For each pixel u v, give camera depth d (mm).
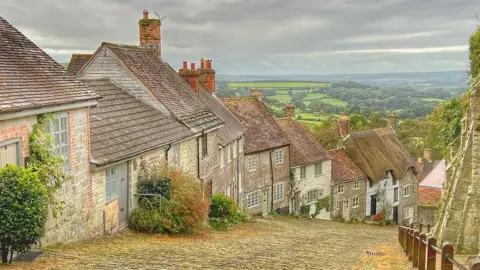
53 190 11797
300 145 43656
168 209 17672
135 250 13219
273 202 39875
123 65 23328
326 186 44312
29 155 12008
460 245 19219
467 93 31484
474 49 28516
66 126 13766
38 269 9711
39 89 12711
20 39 14469
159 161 19594
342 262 14188
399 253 17266
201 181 23953
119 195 17016
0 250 10133
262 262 12914
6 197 9508
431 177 56062
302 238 21250
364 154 48625
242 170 35344
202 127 24328
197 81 30344
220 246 15797
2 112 10656
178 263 11594
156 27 28250
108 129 17766
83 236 14609
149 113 22125
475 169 19547
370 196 48219
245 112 40125
